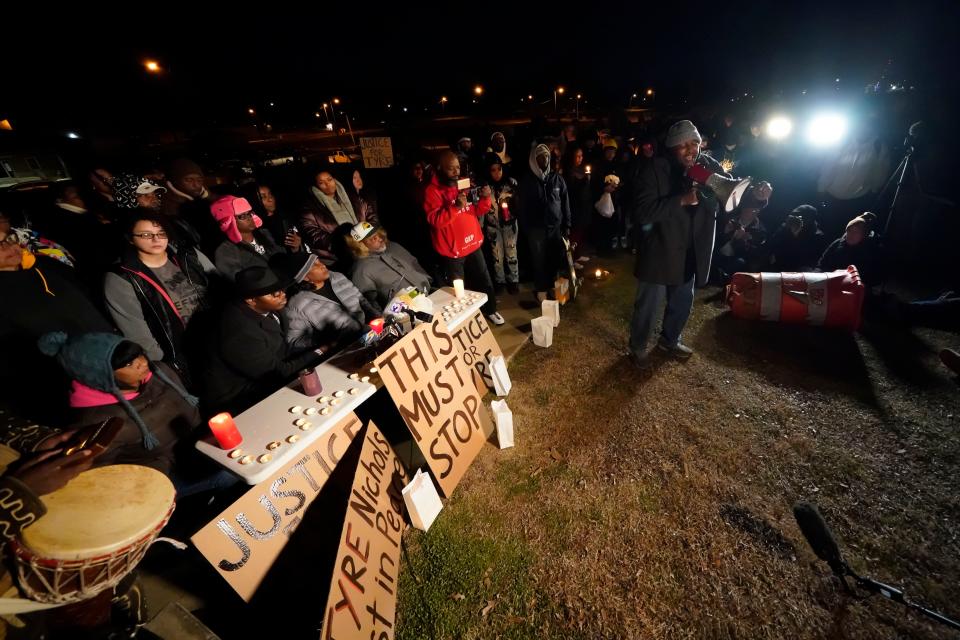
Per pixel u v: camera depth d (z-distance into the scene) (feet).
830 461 8.47
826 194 17.53
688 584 6.48
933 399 9.87
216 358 7.66
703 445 9.13
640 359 11.90
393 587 6.43
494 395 11.28
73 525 3.96
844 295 12.57
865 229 13.37
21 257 7.33
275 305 7.71
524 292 17.76
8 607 3.62
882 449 8.66
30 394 7.52
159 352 7.94
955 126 14.56
